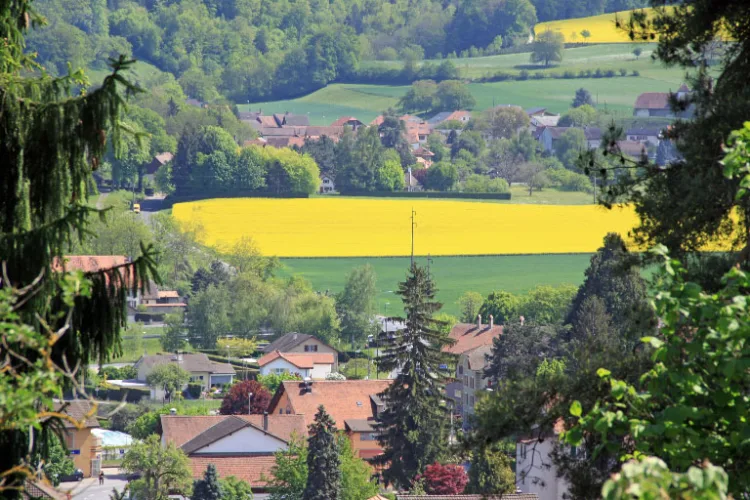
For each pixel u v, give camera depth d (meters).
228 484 187.75
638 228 61.06
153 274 40.09
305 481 174.50
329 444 167.88
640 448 32.53
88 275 39.72
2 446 38.56
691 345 32.62
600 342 53.62
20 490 35.59
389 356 192.25
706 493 23.05
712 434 32.91
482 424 52.56
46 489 29.44
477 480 152.62
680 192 58.47
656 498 22.70
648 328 54.53
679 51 63.34
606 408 34.19
